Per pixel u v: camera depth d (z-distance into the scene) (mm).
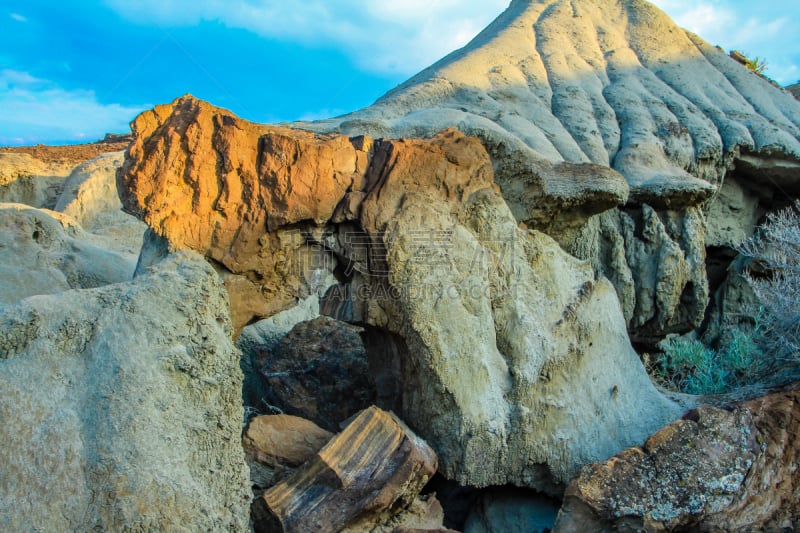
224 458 4066
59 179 12461
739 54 16984
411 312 5000
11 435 3400
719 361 9523
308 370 6383
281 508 4328
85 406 3652
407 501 4648
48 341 3738
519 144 7582
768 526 5148
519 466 5395
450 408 5113
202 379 4078
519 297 5656
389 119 9203
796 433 5543
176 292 4180
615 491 4961
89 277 6871
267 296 5176
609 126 11359
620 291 9805
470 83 10953
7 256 6438
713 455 5230
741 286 11922
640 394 6328
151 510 3502
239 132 4766
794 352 7363
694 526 5008
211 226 4793
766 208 13180
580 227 7973
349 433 4656
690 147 11344
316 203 4984
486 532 5547
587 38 13711
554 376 5656
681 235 10266
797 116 13148
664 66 13352
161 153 4590
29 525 3254
